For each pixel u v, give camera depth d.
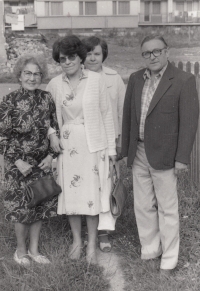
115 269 3.97
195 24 28.12
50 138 3.91
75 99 3.89
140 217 3.96
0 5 23.73
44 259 3.94
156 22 28.92
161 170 3.67
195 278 3.72
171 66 3.61
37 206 3.89
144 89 3.70
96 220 4.10
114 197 3.96
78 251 4.05
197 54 21.42
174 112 3.56
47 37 25.02
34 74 3.72
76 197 3.95
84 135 3.91
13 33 23.75
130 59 21.89
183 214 4.83
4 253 4.14
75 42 3.79
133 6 28.56
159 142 3.61
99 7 28.30
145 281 3.72
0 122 3.72
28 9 27.64
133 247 4.30
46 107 3.84
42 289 3.55
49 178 3.86
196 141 5.64
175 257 3.77
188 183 5.62
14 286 3.56
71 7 28.56
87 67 4.37
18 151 3.80
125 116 3.92
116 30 28.19
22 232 3.92
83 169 3.93
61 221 4.70
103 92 3.99
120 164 6.31
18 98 3.75
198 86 5.54
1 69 20.50
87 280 3.65
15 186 3.81
